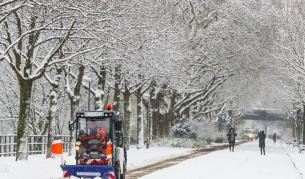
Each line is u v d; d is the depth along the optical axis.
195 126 92.88
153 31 50.09
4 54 34.00
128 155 49.81
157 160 46.88
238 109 121.69
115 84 58.91
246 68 83.19
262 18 80.31
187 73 80.69
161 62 58.47
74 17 34.84
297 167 39.81
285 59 68.06
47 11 34.69
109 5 37.97
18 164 32.19
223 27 78.62
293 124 157.38
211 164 40.91
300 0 68.19
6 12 31.31
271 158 52.78
